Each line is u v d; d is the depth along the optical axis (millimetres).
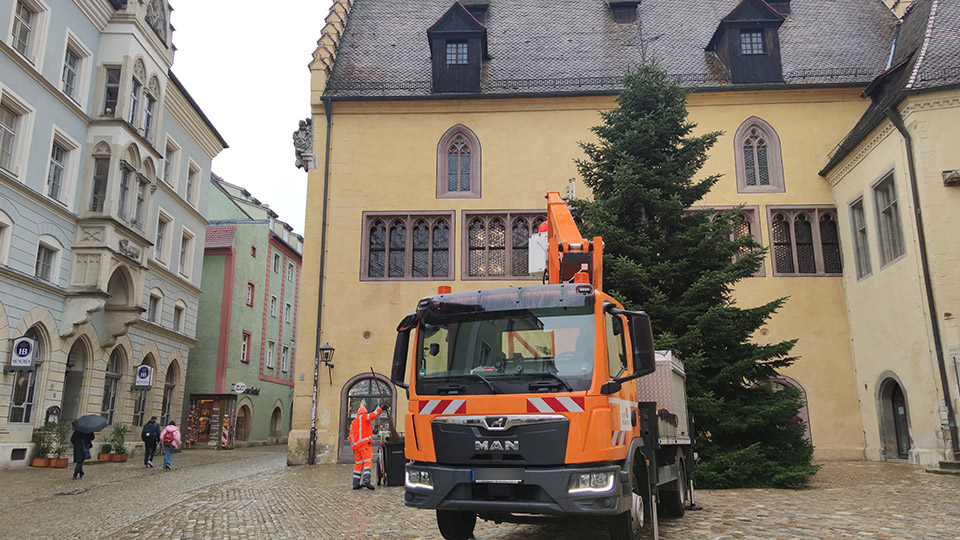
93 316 21234
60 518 9789
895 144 18297
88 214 20344
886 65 23016
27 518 9828
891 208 18953
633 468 7016
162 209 26266
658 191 14195
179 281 27984
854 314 20609
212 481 15375
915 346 17438
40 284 18469
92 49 21250
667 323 13695
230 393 34062
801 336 20922
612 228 13711
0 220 17109
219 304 34531
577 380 6266
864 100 22312
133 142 21828
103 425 16250
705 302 13633
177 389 28422
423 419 6637
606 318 6719
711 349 13523
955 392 16031
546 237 10961
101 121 21031
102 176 21000
